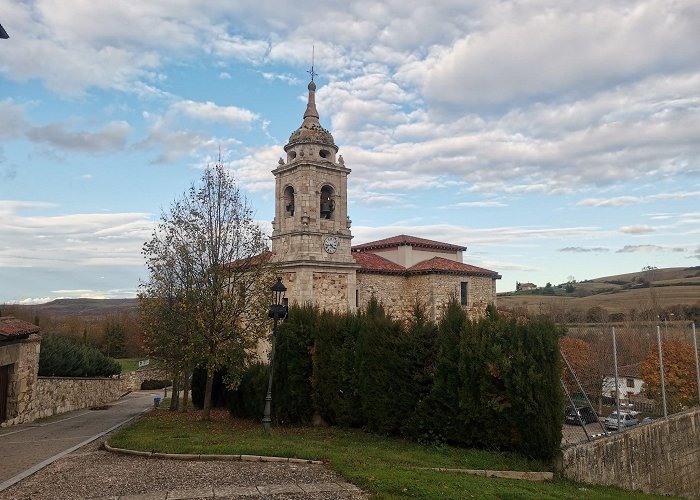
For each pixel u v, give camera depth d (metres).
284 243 31.59
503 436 14.45
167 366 24.20
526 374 14.12
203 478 9.96
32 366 23.42
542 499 10.12
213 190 22.17
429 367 16.38
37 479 10.04
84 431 18.84
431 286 33.59
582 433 16.81
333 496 8.84
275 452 12.22
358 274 32.97
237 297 21.33
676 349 25.92
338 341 19.16
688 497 19.36
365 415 17.47
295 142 31.66
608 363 31.55
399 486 9.47
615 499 12.18
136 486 9.36
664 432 19.38
